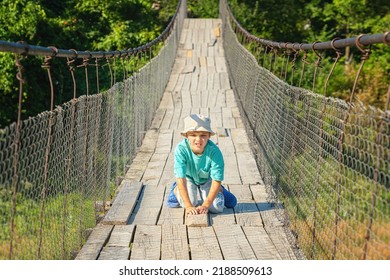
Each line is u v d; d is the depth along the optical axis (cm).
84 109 544
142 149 950
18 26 1995
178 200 618
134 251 513
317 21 2992
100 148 647
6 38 1991
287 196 605
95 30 2397
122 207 616
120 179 766
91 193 588
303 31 3008
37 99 1973
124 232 556
